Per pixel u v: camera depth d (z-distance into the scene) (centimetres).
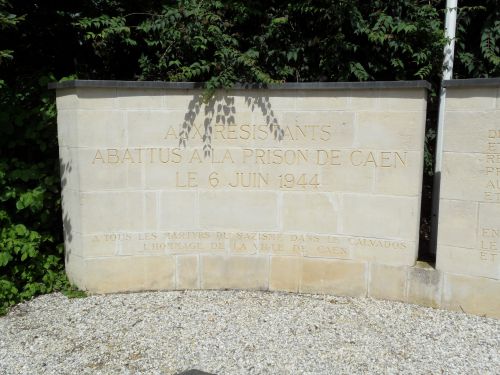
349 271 492
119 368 354
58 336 406
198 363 359
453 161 448
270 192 498
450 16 536
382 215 477
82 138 480
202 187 502
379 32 528
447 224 456
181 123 495
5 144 522
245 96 491
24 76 588
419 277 470
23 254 480
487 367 357
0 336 407
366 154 475
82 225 489
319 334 407
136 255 502
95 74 671
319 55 566
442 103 533
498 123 426
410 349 383
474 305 452
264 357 368
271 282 508
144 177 496
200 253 509
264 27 559
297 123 488
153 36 596
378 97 466
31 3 616
